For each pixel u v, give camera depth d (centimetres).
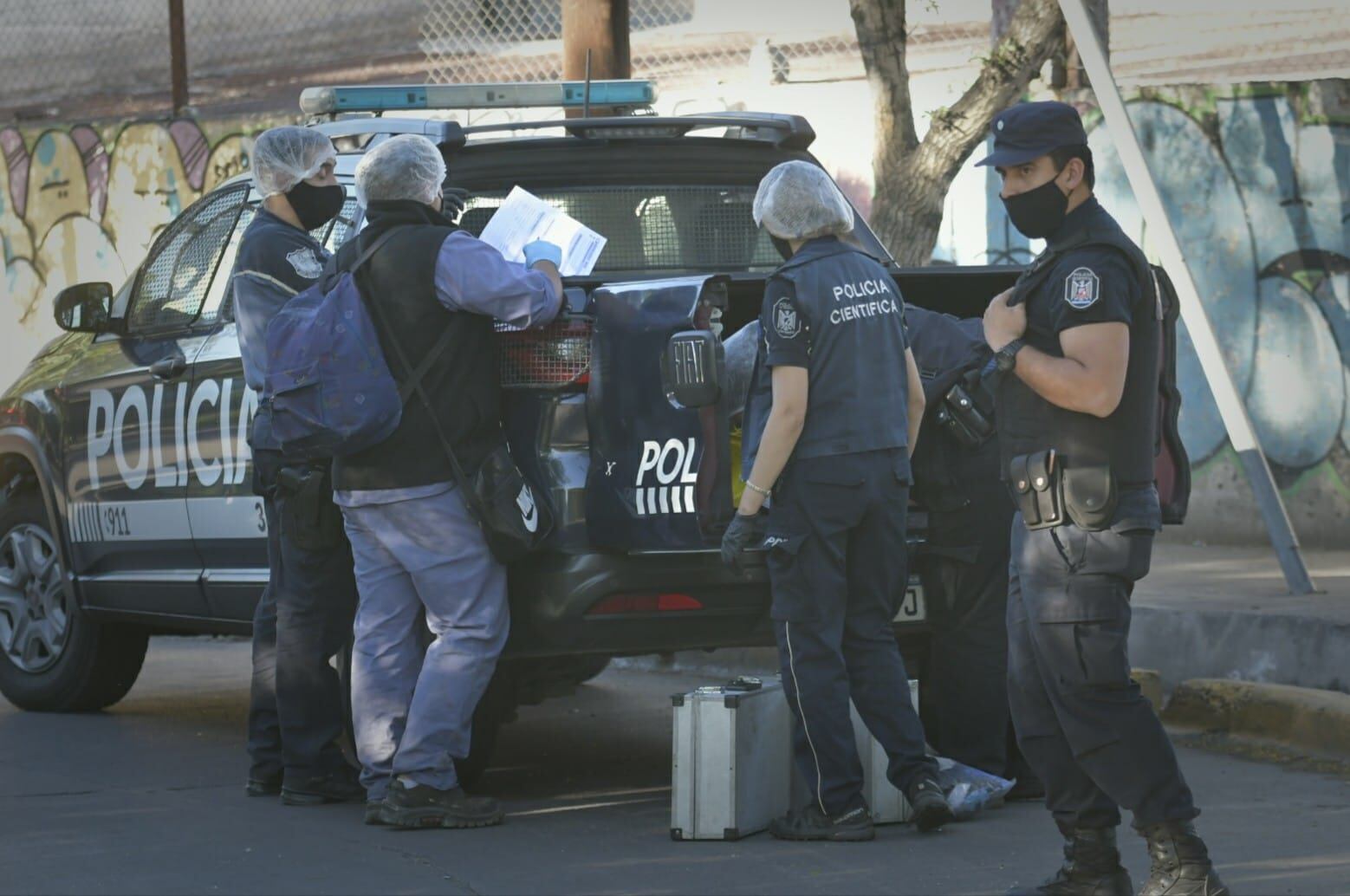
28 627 2211
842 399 1446
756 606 1545
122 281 4153
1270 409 2903
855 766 1488
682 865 1421
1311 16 2855
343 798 1666
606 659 1878
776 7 3272
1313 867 1383
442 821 1549
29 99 4269
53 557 2197
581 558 1512
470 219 1797
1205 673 2047
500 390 1538
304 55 3875
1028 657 1223
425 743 1546
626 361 1495
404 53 3747
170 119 4053
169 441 1941
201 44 4016
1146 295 1175
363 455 1521
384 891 1355
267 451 1627
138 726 2108
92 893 1359
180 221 2038
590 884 1367
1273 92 2886
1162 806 1184
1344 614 1989
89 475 2066
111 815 1620
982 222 3066
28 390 2183
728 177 1878
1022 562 1202
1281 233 2888
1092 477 1161
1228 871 1373
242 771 1830
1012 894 1252
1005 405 1205
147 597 2002
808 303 1434
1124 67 3000
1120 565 1166
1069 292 1157
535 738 2008
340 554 1633
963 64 3066
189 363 1916
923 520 1580
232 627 1964
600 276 1812
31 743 1991
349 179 1814
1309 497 2869
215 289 1936
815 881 1366
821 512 1446
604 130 1884
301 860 1452
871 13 2494
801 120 1883
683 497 1472
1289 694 1881
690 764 1500
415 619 1585
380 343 1509
